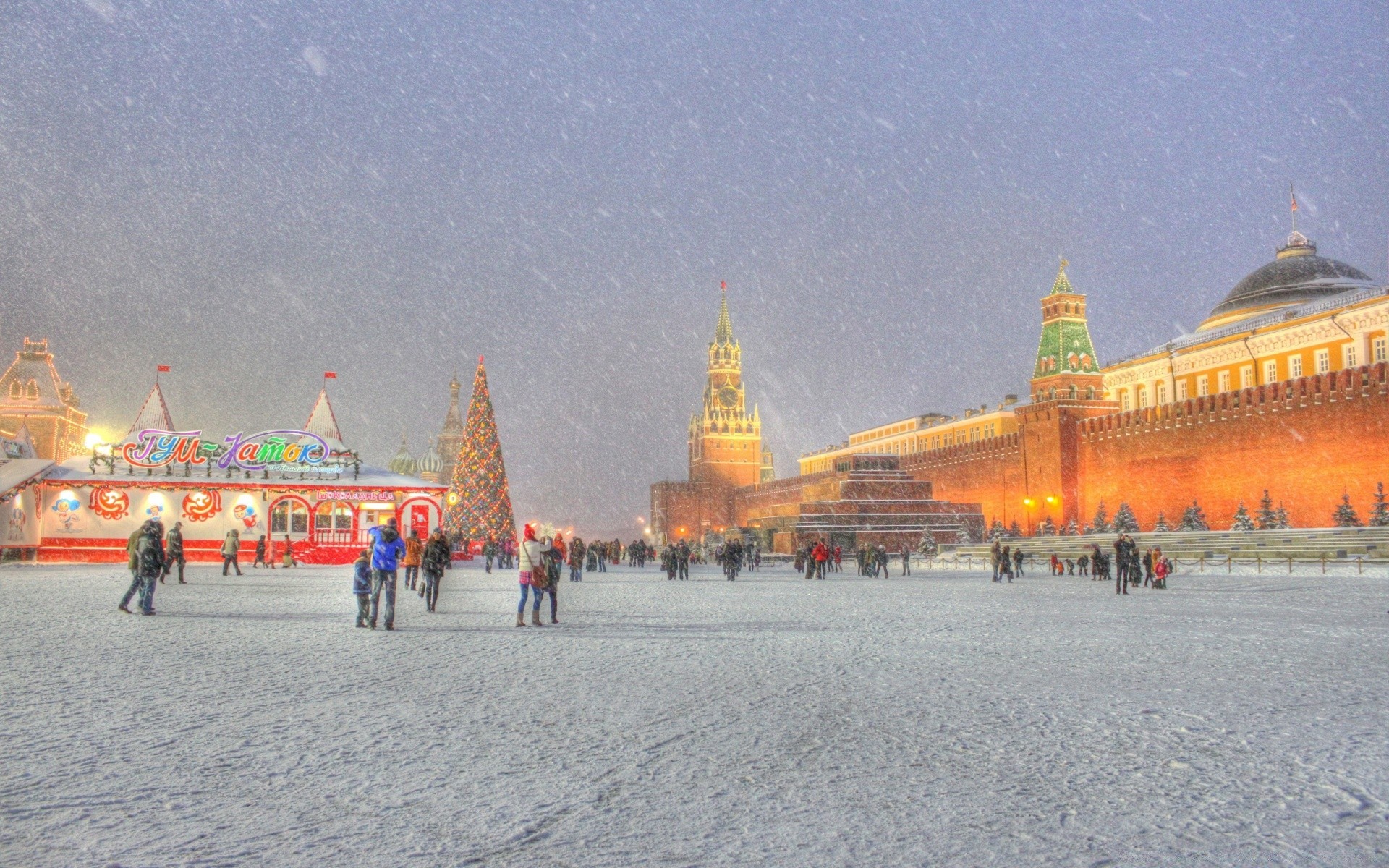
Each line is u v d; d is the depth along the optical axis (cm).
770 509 9675
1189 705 914
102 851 505
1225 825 550
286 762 694
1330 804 590
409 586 3088
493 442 6462
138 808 580
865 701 942
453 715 869
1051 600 2619
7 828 541
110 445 5078
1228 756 712
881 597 2759
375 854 503
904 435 12588
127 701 936
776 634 1608
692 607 2323
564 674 1125
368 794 613
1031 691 1002
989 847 514
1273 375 7394
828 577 4659
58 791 615
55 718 849
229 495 4975
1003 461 8875
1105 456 7806
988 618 1964
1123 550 2944
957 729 808
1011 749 734
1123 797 605
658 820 561
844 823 555
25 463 4869
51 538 4784
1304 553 4709
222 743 755
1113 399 9069
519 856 501
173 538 2984
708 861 495
